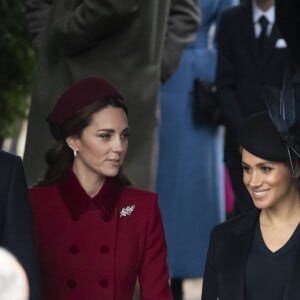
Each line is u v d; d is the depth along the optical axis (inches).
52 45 900.6
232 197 1245.7
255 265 627.2
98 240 668.1
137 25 894.4
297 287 611.2
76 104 674.2
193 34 1032.8
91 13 867.4
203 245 1133.1
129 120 900.6
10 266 347.3
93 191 676.1
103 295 665.6
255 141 634.2
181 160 1115.9
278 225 633.0
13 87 1254.3
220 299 634.8
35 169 898.1
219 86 1035.9
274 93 653.3
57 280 669.9
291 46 852.6
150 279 676.7
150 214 676.7
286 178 633.6
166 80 1004.6
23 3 1216.8
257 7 1021.8
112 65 897.5
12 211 560.7
